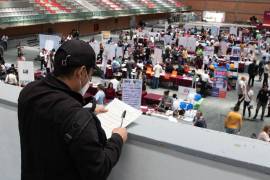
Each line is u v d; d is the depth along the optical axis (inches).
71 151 54.1
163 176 70.1
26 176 61.4
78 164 54.4
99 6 1552.7
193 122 473.7
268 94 589.3
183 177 67.6
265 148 65.5
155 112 517.0
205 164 64.1
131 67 738.2
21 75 482.9
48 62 661.9
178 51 965.2
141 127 73.6
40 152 57.5
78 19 1366.9
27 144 60.2
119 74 727.7
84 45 59.6
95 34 1551.4
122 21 1763.0
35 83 61.9
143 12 1806.1
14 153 95.0
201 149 64.0
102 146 59.0
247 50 1043.3
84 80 60.6
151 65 799.7
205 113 613.6
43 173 57.9
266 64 817.5
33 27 1235.9
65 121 55.1
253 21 1929.1
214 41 1176.8
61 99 57.2
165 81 756.6
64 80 59.9
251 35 1488.7
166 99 542.3
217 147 65.3
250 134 524.1
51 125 55.7
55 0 1350.9
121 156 74.4
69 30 1403.8
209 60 871.7
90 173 53.9
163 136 69.4
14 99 89.1
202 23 1936.5
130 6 1743.4
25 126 59.8
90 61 59.5
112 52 837.8
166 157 68.4
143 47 1018.7
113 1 1685.5
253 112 629.9
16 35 1172.5
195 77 721.6
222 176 62.9
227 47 1074.1
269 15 1756.9
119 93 562.3
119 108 77.0
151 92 720.3
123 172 75.4
